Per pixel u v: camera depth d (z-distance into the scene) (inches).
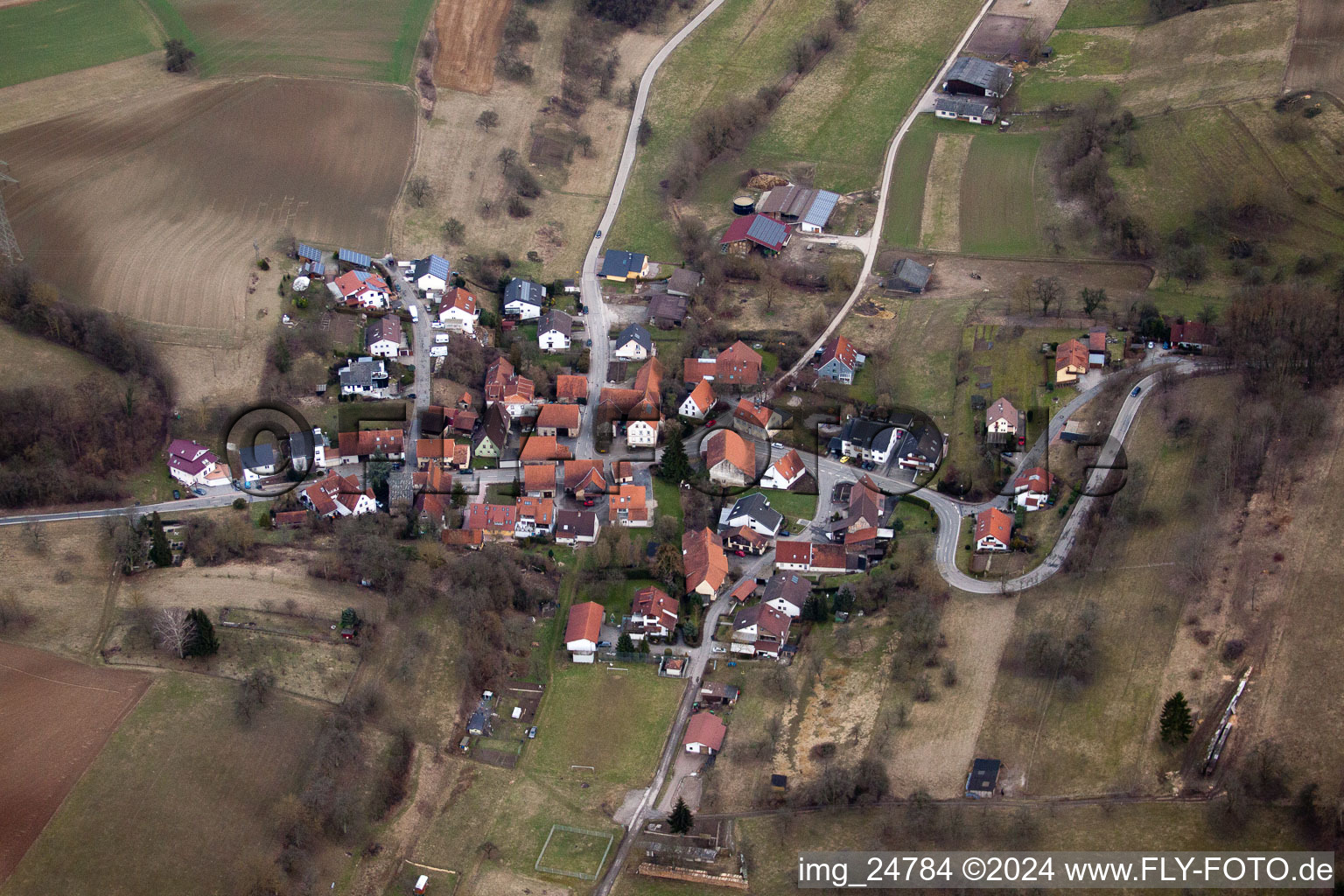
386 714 5142.7
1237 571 5457.7
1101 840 4530.0
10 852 4402.1
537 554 6176.2
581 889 4601.4
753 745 5142.7
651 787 5024.6
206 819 4581.7
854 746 5049.2
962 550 6043.3
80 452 6387.8
